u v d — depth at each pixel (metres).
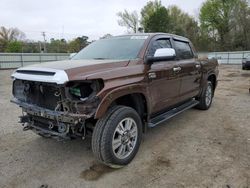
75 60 3.64
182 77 4.55
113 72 3.03
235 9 43.66
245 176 2.98
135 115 3.33
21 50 49.94
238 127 4.77
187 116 5.56
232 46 43.62
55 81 2.73
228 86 10.73
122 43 4.03
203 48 46.56
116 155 3.12
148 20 47.94
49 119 3.11
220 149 3.76
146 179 2.95
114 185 2.84
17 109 6.30
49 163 3.36
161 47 4.13
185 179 2.94
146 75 3.50
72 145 3.94
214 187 2.77
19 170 3.18
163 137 4.27
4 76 15.96
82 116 2.72
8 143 4.04
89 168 3.22
